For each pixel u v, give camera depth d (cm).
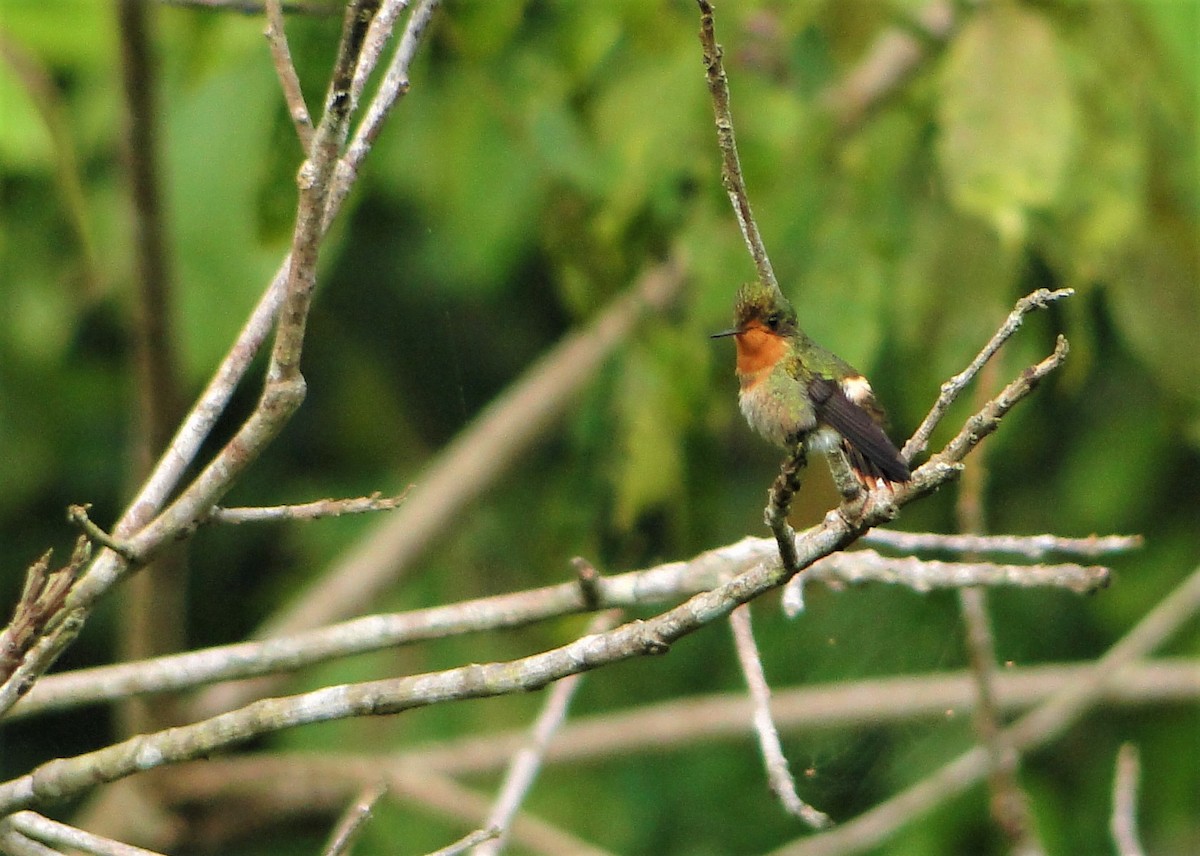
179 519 549
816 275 1051
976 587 752
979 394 890
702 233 1073
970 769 1020
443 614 724
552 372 1355
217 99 1241
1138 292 1077
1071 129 962
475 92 1148
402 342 1667
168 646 1162
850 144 1084
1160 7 1048
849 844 1005
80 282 1430
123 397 1600
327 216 544
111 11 1008
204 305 1216
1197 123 1059
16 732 1766
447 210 1273
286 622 1265
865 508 515
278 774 1198
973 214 1041
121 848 582
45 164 1321
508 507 1498
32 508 1644
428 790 1161
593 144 1105
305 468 1680
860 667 1195
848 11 1080
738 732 1274
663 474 1096
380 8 583
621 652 544
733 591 531
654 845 1446
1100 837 1395
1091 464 1373
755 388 700
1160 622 1097
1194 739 1408
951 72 978
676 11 1050
